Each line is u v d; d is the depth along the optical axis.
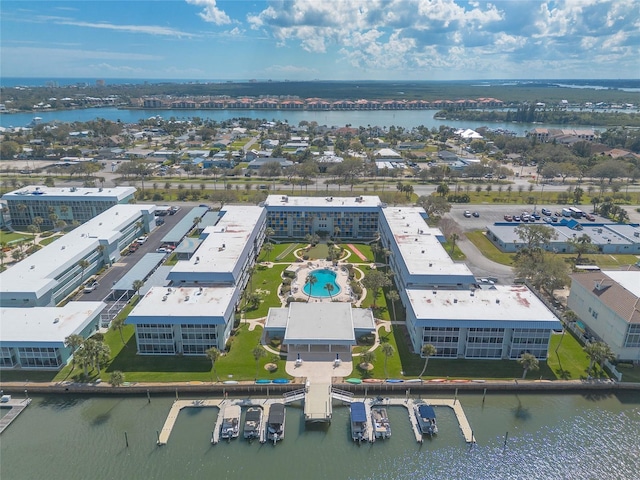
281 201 198.25
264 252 177.38
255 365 111.06
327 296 142.88
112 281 153.25
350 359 113.88
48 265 140.25
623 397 104.62
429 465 87.06
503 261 171.25
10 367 109.12
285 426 95.94
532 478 84.69
